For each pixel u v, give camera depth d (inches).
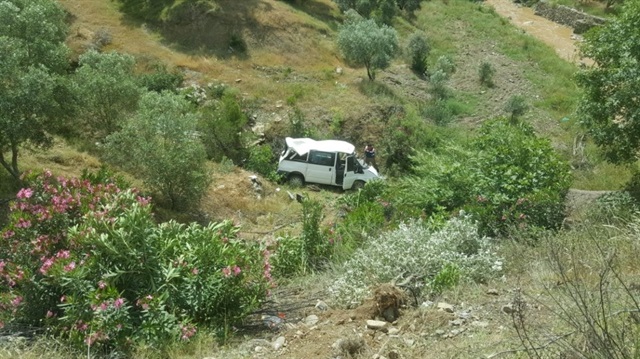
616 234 285.0
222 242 253.9
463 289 245.6
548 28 1384.1
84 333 211.0
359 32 955.3
